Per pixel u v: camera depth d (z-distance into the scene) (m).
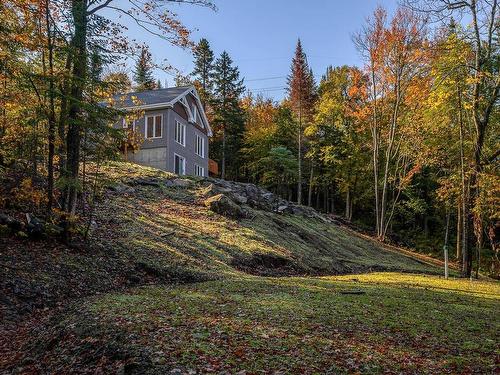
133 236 16.17
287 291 11.77
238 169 54.69
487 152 24.64
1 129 13.16
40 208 14.53
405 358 6.14
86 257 12.70
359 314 9.08
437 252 41.41
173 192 25.05
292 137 49.94
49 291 9.95
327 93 43.88
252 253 18.77
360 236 33.78
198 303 9.25
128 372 5.10
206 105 51.56
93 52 12.62
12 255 11.09
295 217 30.73
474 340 7.53
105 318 7.29
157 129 31.72
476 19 20.58
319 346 6.35
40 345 6.61
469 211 22.52
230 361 5.36
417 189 46.62
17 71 11.99
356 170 43.62
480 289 15.94
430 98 23.69
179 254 15.76
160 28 13.76
